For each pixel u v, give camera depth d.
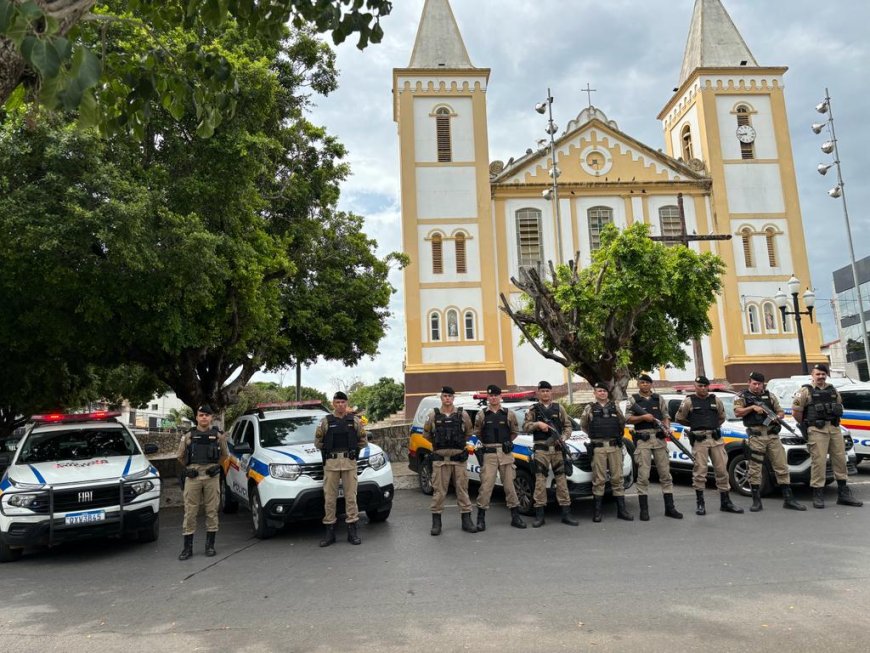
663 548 7.34
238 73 11.51
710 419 9.45
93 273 10.63
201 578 6.99
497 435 9.08
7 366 16.59
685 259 15.52
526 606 5.43
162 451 36.22
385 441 19.27
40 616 5.81
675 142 36.38
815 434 9.52
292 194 16.91
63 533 7.90
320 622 5.28
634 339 16.88
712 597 5.47
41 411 23.03
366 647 4.68
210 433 8.38
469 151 31.44
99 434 9.88
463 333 30.11
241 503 10.74
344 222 19.27
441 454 8.80
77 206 9.50
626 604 5.38
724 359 30.86
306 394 59.06
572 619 5.07
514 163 32.41
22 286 10.88
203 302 11.73
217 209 12.04
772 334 31.03
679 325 17.17
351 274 19.19
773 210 32.12
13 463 8.96
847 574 6.01
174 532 9.98
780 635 4.59
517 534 8.54
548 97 26.05
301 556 7.84
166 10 5.21
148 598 6.27
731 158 32.41
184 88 4.93
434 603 5.64
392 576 6.63
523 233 31.55
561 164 32.41
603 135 32.81
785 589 5.61
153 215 10.59
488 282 30.44
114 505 8.22
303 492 8.73
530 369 30.27
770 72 33.09
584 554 7.21
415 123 31.47
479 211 30.94
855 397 13.43
